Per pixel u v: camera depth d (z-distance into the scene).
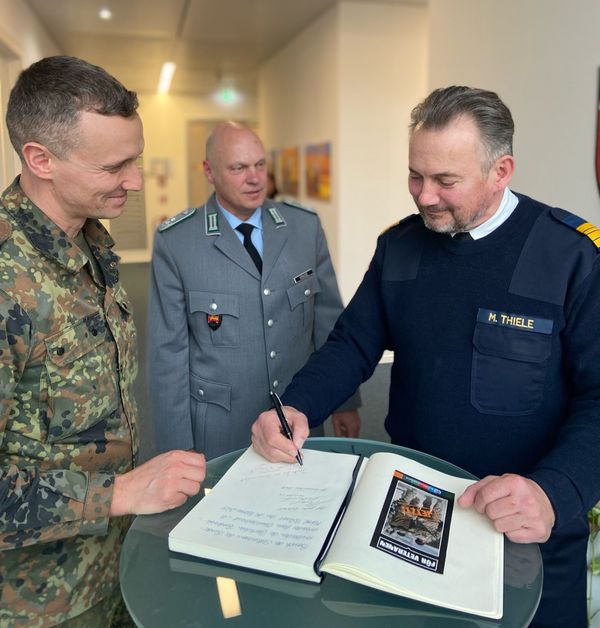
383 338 1.28
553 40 2.73
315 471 0.97
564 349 1.03
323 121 5.57
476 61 3.37
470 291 1.08
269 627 0.67
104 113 0.84
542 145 2.86
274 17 5.54
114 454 0.99
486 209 1.04
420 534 0.80
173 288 1.66
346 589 0.74
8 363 0.80
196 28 5.89
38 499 0.81
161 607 0.70
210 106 9.51
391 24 5.13
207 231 1.66
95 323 0.95
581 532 1.10
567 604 1.10
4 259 0.83
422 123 0.98
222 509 0.87
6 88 4.32
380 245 1.28
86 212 0.92
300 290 1.71
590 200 2.56
